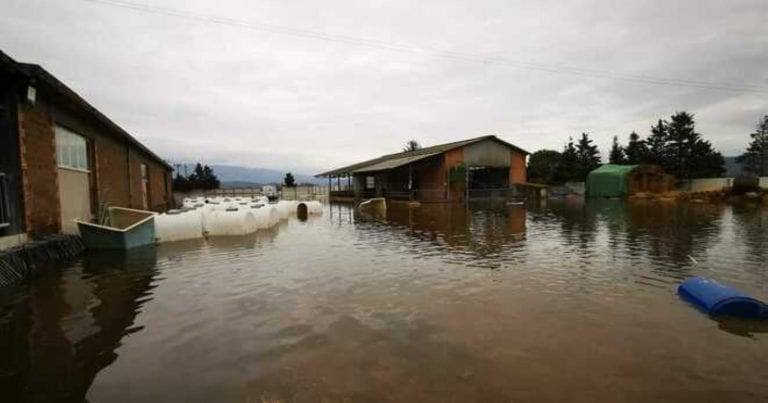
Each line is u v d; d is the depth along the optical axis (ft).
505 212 60.13
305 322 13.96
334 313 14.89
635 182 97.81
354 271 21.72
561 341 12.23
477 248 28.81
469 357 11.16
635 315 14.48
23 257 21.03
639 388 9.51
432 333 12.89
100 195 36.94
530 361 10.90
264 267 22.85
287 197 137.08
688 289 16.42
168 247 29.81
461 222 46.70
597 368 10.51
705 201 76.95
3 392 9.57
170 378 10.11
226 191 141.18
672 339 12.34
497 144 95.35
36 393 9.53
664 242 30.37
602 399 9.05
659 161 140.97
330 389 9.52
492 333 12.88
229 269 22.35
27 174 23.63
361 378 10.02
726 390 9.43
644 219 47.09
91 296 17.24
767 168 155.12
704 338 12.40
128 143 48.49
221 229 36.78
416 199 94.32
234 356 11.30
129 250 28.55
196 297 17.02
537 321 13.94
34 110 24.44
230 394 9.34
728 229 37.14
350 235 36.73
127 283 19.35
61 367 10.79
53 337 12.82
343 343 12.14
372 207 71.82
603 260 24.12
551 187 108.68
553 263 23.41
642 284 18.70
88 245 28.45
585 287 18.24
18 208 23.09
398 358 11.11
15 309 15.55
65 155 29.76
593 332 12.92
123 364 10.90
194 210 39.14
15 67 20.77
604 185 97.71
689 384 9.69
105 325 13.82
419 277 20.27
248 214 38.60
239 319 14.30
